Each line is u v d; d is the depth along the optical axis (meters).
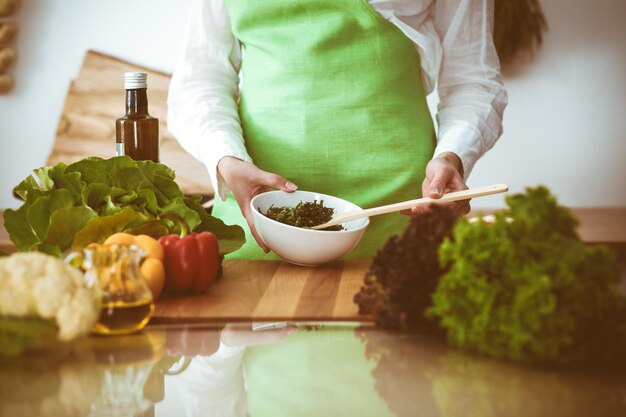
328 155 1.71
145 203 1.37
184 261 1.25
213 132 1.67
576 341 0.88
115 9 3.40
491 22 1.79
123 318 1.00
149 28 3.40
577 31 3.29
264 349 0.96
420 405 0.80
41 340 0.95
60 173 1.37
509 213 0.92
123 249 1.02
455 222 0.99
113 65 3.43
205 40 1.77
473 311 0.91
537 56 3.31
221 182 1.64
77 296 0.94
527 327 0.87
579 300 0.87
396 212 1.72
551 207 0.91
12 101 3.47
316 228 1.43
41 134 3.49
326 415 0.78
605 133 3.35
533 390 0.83
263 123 1.72
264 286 1.33
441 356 0.92
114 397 0.82
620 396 0.81
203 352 0.95
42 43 3.43
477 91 1.76
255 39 1.71
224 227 1.42
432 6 1.76
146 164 1.43
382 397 0.81
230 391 0.82
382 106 1.69
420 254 0.99
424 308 1.00
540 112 3.35
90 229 1.26
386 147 1.70
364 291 1.12
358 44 1.67
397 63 1.69
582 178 3.38
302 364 0.91
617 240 2.63
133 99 1.53
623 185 3.38
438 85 1.83
